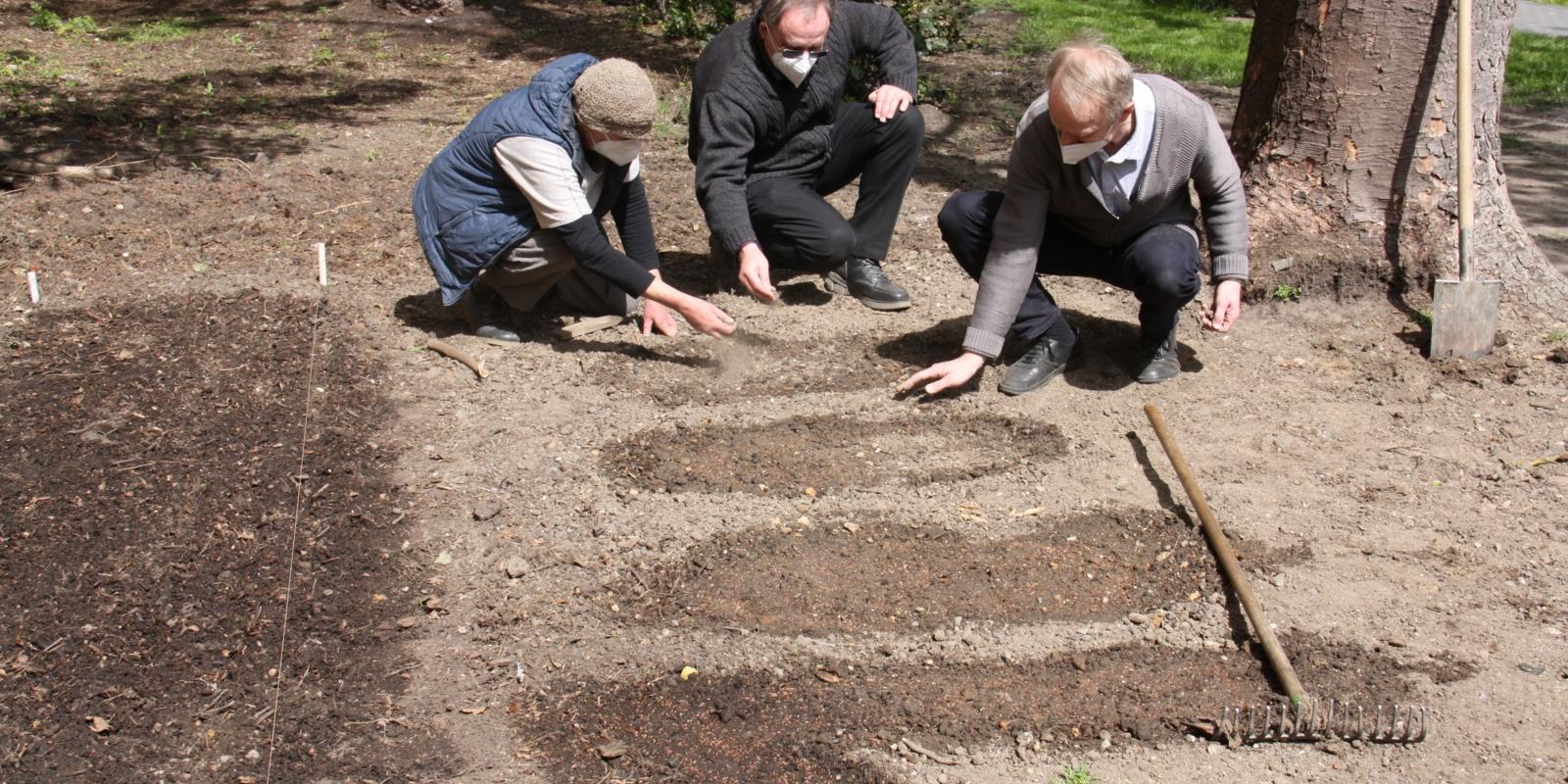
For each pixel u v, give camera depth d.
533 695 2.98
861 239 5.14
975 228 4.34
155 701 2.89
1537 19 14.47
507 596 3.31
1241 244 4.03
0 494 3.62
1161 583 3.41
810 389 4.47
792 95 4.68
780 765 2.77
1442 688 3.00
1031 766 2.78
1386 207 4.94
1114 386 4.47
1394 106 4.82
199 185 6.49
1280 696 2.98
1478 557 3.48
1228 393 4.39
